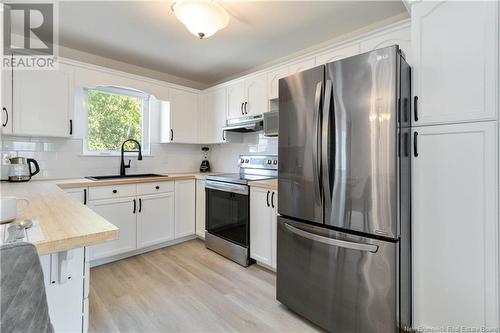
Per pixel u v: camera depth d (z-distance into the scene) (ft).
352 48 6.93
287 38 8.37
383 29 6.32
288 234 5.98
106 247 8.36
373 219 4.62
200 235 10.52
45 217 3.39
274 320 5.72
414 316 4.89
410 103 4.87
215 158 12.77
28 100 7.50
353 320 4.88
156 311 5.97
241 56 9.82
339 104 5.00
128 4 6.41
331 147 5.11
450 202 4.49
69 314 3.60
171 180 9.99
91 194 8.01
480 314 4.24
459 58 4.36
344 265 4.99
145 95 11.19
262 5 6.59
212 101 11.35
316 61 7.70
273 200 7.59
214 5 5.66
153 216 9.50
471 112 4.25
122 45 8.78
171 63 10.47
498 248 4.08
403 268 4.64
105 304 6.22
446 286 4.55
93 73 8.71
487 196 4.14
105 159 10.00
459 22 4.36
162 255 9.29
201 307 6.15
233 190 8.82
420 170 4.78
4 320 1.50
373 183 4.61
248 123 9.43
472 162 4.26
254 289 6.99
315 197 5.39
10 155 7.98
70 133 8.27
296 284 5.81
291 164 5.89
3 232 2.72
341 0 6.42
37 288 1.67
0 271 1.48
